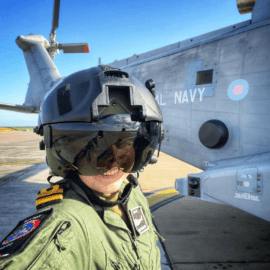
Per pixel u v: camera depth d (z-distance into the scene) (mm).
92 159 688
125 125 731
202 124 3578
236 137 3236
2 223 3457
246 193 2398
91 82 772
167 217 3840
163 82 4305
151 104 850
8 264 409
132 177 1009
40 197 624
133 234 776
